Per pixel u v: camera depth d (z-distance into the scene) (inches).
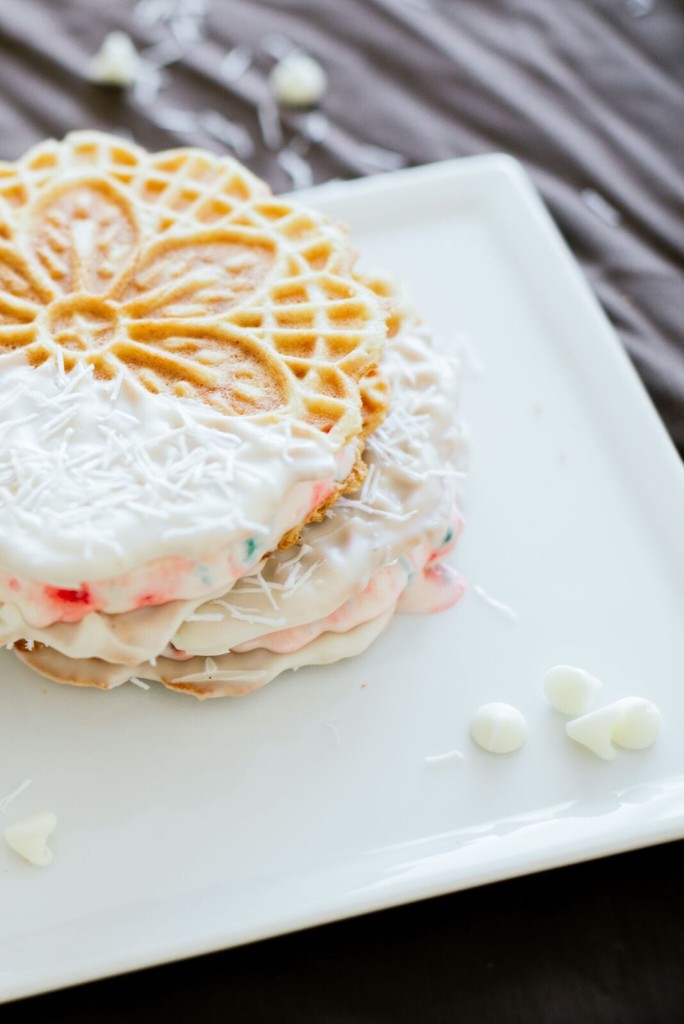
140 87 18.5
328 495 12.5
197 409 12.4
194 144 18.1
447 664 13.4
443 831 12.5
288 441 12.1
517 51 18.9
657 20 19.1
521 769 12.8
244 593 12.7
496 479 14.5
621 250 16.9
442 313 15.8
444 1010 12.1
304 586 12.7
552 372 15.2
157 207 13.9
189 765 12.8
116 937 12.0
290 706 13.1
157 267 13.5
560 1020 12.0
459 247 16.4
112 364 12.7
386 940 12.3
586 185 17.7
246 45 19.0
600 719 12.7
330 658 13.1
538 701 13.1
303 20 19.2
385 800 12.7
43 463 12.1
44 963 11.8
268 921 12.0
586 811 12.6
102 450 12.2
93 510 11.8
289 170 17.9
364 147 18.2
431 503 13.2
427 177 16.6
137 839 12.5
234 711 13.0
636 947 12.3
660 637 13.5
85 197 14.1
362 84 18.6
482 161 16.8
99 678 12.8
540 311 15.8
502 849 12.3
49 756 12.9
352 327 13.1
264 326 13.1
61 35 18.9
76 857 12.4
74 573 11.7
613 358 15.0
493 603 13.6
